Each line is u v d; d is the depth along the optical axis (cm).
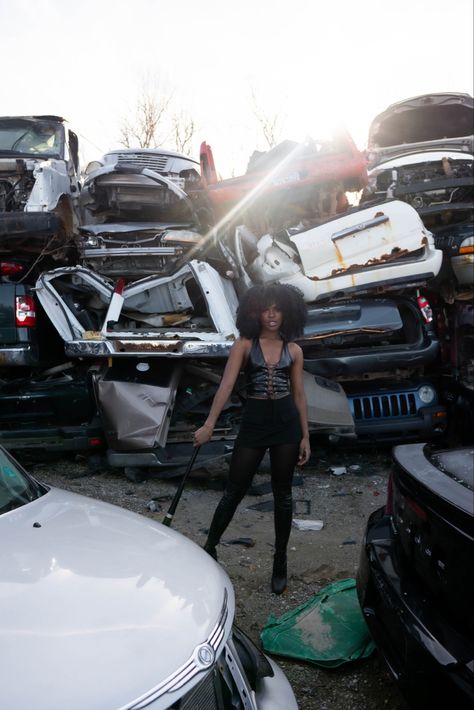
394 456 308
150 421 603
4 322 653
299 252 673
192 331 646
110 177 700
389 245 683
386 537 308
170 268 655
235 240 696
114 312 641
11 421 651
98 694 167
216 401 385
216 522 396
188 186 817
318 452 702
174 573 225
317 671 328
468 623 234
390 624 274
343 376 710
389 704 303
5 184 799
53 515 260
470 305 719
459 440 709
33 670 170
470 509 237
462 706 224
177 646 189
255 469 392
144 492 604
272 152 780
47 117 890
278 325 379
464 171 947
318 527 516
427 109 1091
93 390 648
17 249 688
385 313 688
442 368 743
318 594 384
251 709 211
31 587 201
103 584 208
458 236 750
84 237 679
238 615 380
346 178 748
